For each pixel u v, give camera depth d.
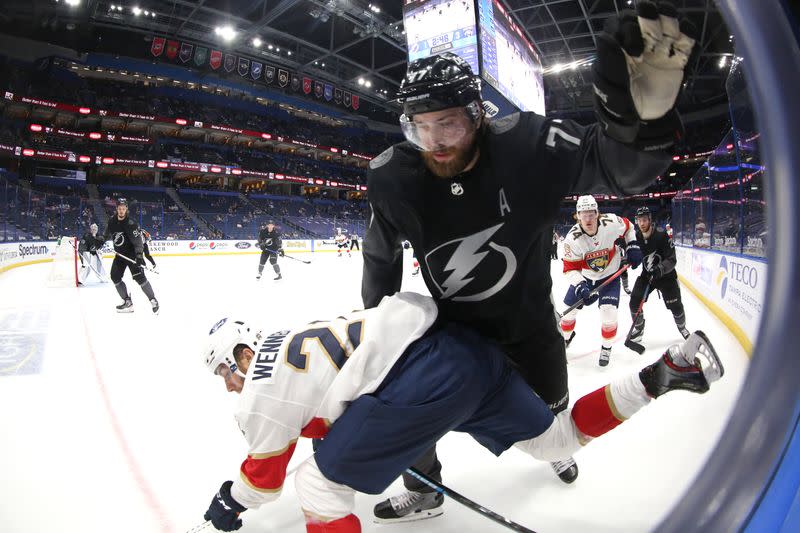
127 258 6.74
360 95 32.66
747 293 4.75
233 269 14.09
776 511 0.57
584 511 2.02
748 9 0.65
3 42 23.86
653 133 0.89
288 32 25.33
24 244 13.88
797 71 0.61
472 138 1.26
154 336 5.55
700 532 0.63
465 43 5.27
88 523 2.03
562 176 1.28
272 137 32.22
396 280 1.89
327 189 38.94
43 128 24.27
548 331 1.75
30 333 5.60
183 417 3.20
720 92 28.94
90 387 3.77
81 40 25.47
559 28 21.73
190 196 28.48
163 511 2.13
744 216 5.14
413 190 1.42
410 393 1.40
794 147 0.61
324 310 7.36
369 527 2.00
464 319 1.67
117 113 26.14
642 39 0.77
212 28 23.69
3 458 2.60
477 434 1.71
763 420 0.62
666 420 2.88
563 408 1.94
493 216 1.38
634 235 4.23
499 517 1.60
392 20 21.20
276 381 1.49
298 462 2.58
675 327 5.82
